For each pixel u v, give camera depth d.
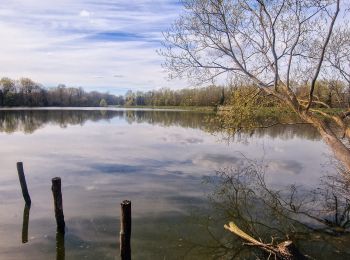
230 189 18.11
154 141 35.38
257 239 12.51
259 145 33.03
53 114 91.19
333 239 12.62
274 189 18.31
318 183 19.50
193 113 103.56
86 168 22.30
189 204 15.66
